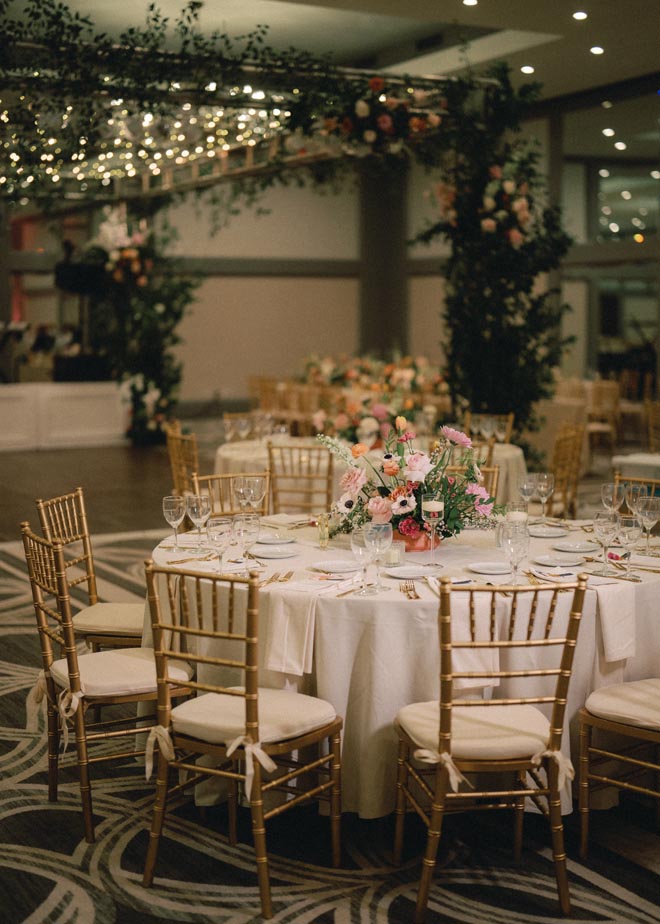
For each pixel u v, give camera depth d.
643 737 3.37
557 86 11.43
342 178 10.03
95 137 7.98
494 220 8.90
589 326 12.91
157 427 14.75
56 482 11.37
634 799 4.00
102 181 11.75
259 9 9.23
